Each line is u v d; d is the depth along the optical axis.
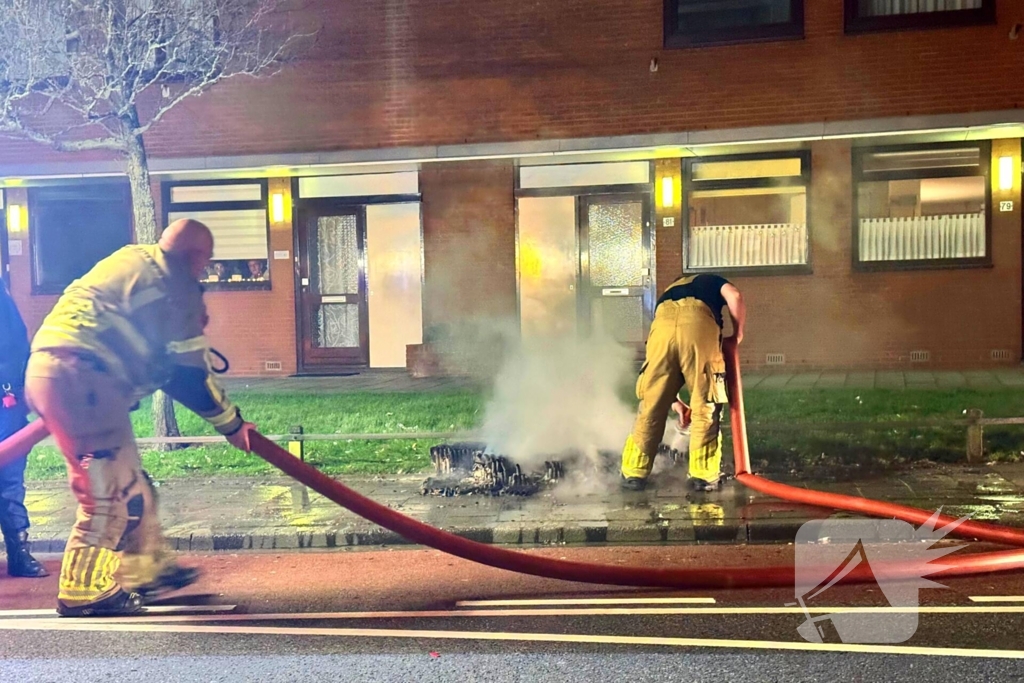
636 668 3.68
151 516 4.73
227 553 5.70
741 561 5.23
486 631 4.16
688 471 6.84
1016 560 4.86
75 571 4.45
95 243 14.98
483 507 6.29
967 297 12.77
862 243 13.12
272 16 13.80
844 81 12.66
